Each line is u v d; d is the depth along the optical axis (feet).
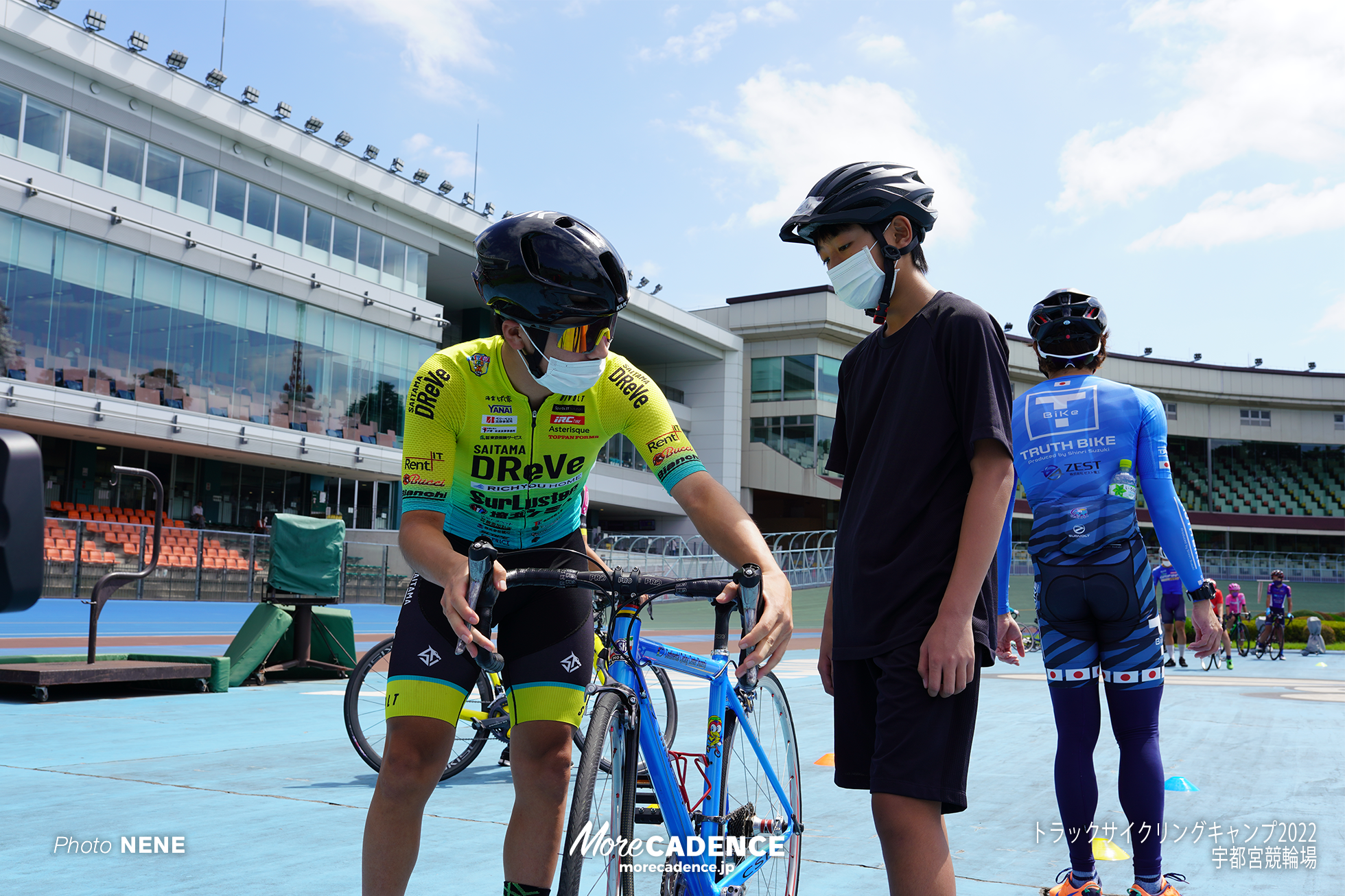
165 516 84.94
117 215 72.84
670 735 11.05
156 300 76.48
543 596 6.74
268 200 87.56
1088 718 8.48
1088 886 8.27
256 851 9.48
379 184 96.89
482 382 6.57
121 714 19.06
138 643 39.60
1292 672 41.83
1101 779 14.60
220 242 81.30
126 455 83.15
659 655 6.50
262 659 24.23
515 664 6.65
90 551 60.13
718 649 6.28
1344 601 128.77
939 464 5.95
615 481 124.36
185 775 13.19
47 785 12.37
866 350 6.72
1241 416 173.27
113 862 9.04
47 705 20.21
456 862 9.30
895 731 5.63
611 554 96.89
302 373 89.04
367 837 6.15
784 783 7.95
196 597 65.98
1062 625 8.61
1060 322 9.08
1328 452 174.91
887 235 6.10
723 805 6.64
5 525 2.64
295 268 88.17
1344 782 14.06
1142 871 8.07
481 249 6.05
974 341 5.85
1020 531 137.28
